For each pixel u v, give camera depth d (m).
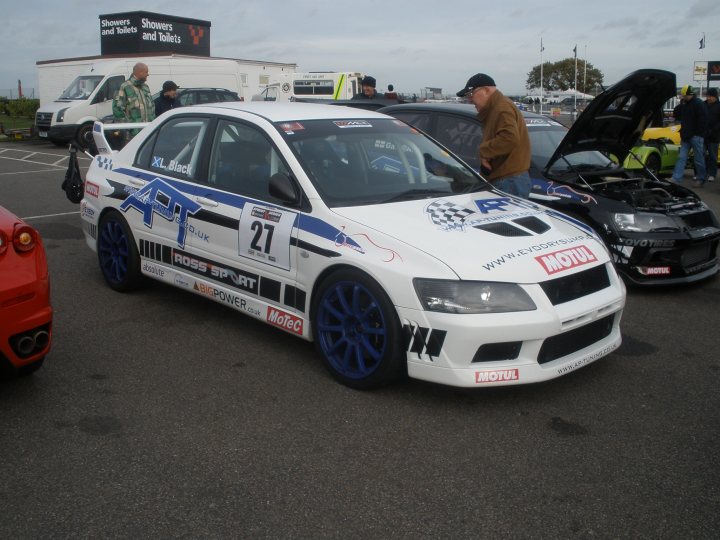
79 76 20.14
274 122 4.55
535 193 6.36
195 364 4.26
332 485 2.98
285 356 4.40
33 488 2.92
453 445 3.32
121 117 9.63
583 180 6.28
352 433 3.42
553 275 3.64
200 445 3.29
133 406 3.69
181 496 2.88
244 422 3.53
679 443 3.37
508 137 5.54
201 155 4.87
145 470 3.07
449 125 7.10
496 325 3.44
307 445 3.30
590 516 2.78
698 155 12.23
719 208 9.86
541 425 3.54
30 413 3.60
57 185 11.81
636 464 3.18
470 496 2.91
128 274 5.42
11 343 3.42
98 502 2.83
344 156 4.47
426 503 2.85
